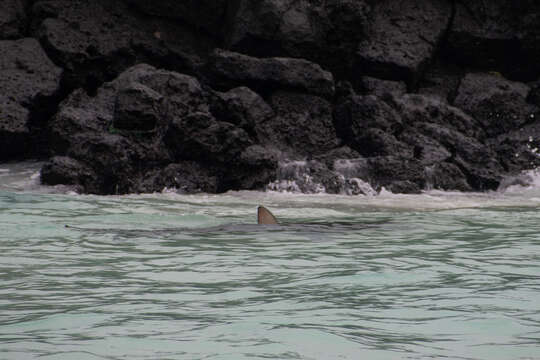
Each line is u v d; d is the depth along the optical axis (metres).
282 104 64.44
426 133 66.00
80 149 53.59
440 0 75.88
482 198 55.81
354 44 70.62
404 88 71.69
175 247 29.73
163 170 55.34
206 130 56.09
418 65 72.25
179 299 20.98
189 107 59.50
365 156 63.72
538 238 33.22
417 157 63.69
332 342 16.61
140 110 56.00
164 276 24.31
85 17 69.25
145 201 47.31
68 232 33.00
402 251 29.41
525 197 58.00
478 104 71.94
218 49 67.06
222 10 73.00
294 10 68.94
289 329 17.66
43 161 60.72
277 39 68.88
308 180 57.38
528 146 67.81
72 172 52.31
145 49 70.31
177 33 72.81
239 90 63.31
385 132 63.66
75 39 67.19
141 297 21.23
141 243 30.52
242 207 45.56
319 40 69.25
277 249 29.59
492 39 75.00
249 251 29.05
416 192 58.34
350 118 65.06
